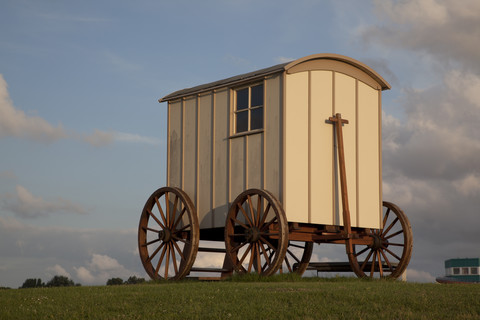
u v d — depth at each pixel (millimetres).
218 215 24266
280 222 21172
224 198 24125
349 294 14930
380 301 14094
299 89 23016
